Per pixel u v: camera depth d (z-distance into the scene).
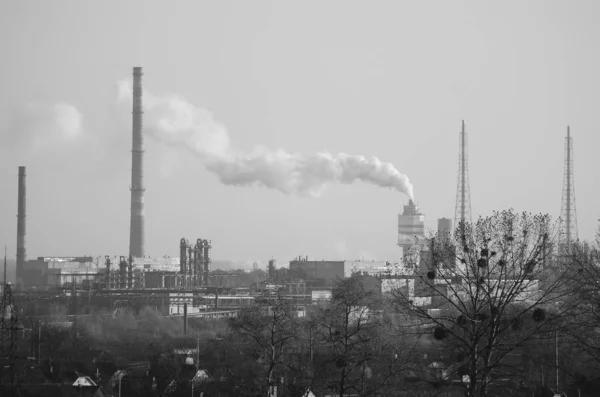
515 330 169.38
